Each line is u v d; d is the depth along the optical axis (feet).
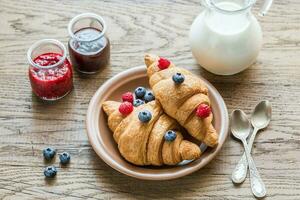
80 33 3.03
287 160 2.75
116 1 3.25
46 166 2.73
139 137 2.62
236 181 2.67
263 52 3.08
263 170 2.72
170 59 3.06
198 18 2.97
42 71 2.86
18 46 3.09
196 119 2.67
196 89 2.70
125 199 2.64
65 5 3.24
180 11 3.22
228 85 2.98
